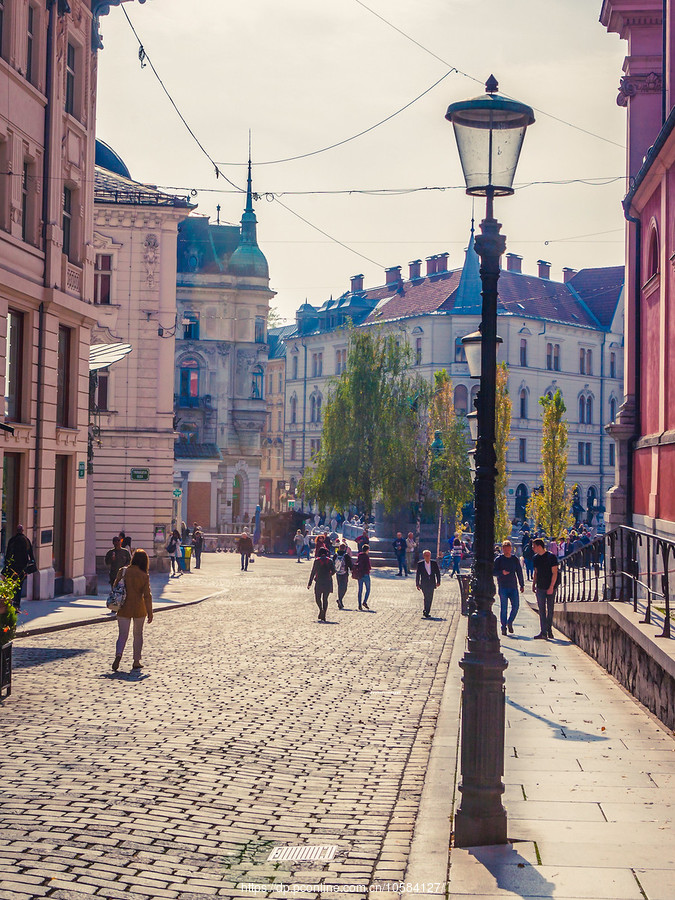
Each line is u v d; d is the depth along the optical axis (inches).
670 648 412.2
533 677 568.1
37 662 599.2
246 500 2955.2
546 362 3238.2
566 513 2047.2
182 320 2896.2
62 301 992.2
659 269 781.9
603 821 283.0
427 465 2283.5
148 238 1680.6
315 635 799.1
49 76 984.3
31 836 267.0
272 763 360.8
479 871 240.8
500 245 282.4
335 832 282.5
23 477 940.0
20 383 943.7
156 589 1288.1
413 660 658.8
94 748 372.2
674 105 758.5
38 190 970.1
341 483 2212.1
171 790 317.4
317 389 3789.4
